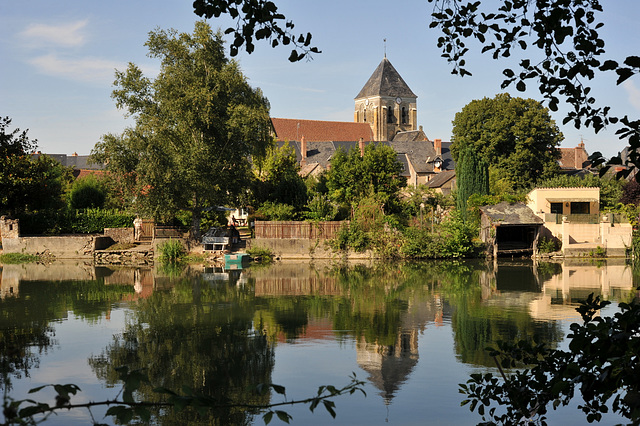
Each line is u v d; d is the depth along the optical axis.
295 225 52.06
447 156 117.88
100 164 48.56
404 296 31.23
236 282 36.94
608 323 5.80
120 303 28.94
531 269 44.34
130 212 49.75
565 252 53.47
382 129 152.75
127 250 50.88
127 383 4.69
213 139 48.69
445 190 85.75
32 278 38.47
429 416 13.71
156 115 47.97
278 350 19.88
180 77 47.03
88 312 26.55
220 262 48.56
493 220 52.69
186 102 46.09
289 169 61.38
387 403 14.63
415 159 112.69
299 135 138.00
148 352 19.53
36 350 19.73
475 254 52.72
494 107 80.12
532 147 77.69
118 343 20.75
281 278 39.16
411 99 156.75
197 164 46.72
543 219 55.59
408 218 57.19
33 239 50.56
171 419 13.72
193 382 16.39
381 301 29.64
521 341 7.32
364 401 14.79
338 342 21.00
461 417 13.65
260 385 5.12
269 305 28.45
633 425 5.21
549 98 6.41
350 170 58.25
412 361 18.47
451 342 20.88
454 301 29.58
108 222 55.31
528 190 69.75
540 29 6.18
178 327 23.42
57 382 16.23
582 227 55.38
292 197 57.72
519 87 6.49
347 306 28.22
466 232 52.34
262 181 60.62
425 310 27.08
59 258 50.59
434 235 51.94
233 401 14.92
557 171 78.25
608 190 62.94
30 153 52.62
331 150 114.00
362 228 52.41
